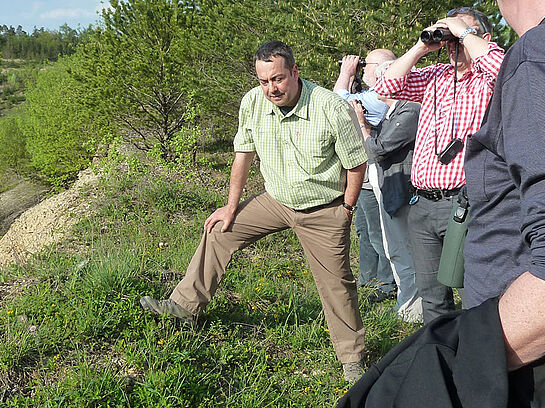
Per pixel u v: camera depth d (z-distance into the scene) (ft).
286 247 20.71
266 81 9.91
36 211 30.45
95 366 10.71
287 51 9.95
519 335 3.31
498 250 4.60
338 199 10.80
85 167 73.51
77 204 26.96
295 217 10.91
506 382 3.29
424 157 10.66
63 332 11.61
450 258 8.93
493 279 4.68
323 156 10.41
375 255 17.46
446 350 3.55
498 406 3.25
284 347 12.50
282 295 15.02
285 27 32.48
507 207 4.49
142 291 13.38
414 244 11.32
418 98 11.14
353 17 30.53
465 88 10.28
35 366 10.69
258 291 14.82
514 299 3.35
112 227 22.08
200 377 10.71
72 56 89.10
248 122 10.84
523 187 3.55
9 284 14.11
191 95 44.39
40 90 88.99
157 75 48.42
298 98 10.28
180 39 48.52
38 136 79.51
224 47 41.75
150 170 30.83
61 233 23.04
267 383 11.05
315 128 10.23
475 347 3.41
